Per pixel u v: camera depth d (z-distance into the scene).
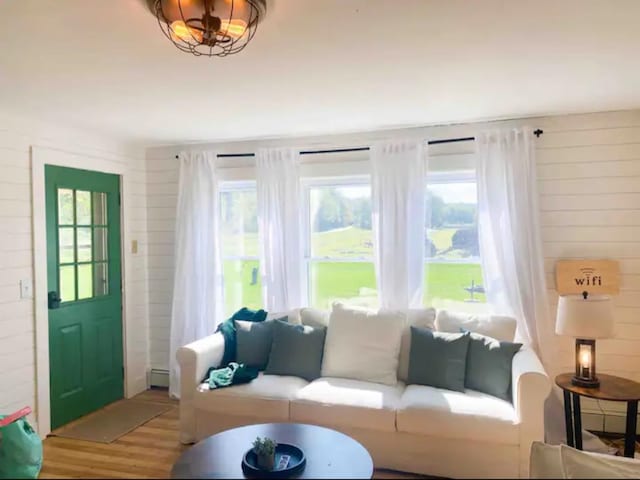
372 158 3.73
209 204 4.13
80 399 3.66
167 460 2.64
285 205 3.91
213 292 4.10
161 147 4.37
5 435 2.54
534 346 3.31
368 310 3.40
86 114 3.19
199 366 3.13
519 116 3.42
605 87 2.74
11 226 3.13
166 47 2.04
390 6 1.70
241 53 2.12
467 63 2.31
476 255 3.64
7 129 3.12
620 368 3.30
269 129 3.74
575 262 3.36
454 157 3.62
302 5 1.68
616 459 2.05
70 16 1.74
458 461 2.59
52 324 3.43
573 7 1.74
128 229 4.19
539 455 1.64
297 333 3.35
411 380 3.09
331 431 2.25
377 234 3.69
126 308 4.15
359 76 2.48
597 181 3.33
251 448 2.04
